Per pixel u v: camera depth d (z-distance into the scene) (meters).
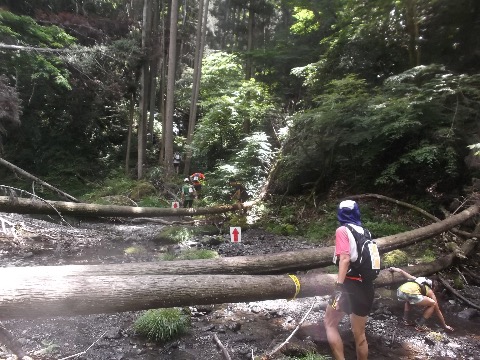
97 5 20.55
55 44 13.09
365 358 3.68
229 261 4.95
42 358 3.65
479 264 7.28
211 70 21.02
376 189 10.80
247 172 13.93
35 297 3.04
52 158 18.92
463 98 9.23
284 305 5.48
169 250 8.56
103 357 3.82
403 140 10.19
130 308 3.55
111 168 20.36
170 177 17.33
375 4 12.13
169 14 22.94
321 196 11.95
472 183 8.74
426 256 7.34
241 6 20.91
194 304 3.97
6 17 11.10
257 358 3.88
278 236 10.38
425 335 4.75
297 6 16.69
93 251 8.16
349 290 3.48
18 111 11.96
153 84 22.17
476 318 5.40
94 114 19.67
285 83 19.12
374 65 13.24
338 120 10.66
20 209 8.35
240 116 17.14
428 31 12.09
